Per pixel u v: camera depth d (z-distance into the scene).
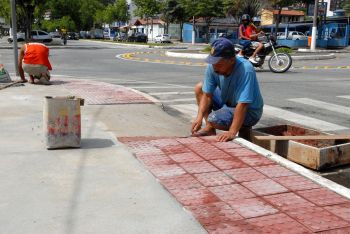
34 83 10.06
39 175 3.85
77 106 4.62
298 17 71.06
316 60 21.67
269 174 3.86
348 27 37.53
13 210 3.15
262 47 13.83
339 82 11.86
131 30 80.38
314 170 4.48
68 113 4.59
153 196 3.41
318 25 37.25
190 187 3.57
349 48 35.72
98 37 77.44
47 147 4.58
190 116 7.38
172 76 13.40
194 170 3.96
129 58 22.00
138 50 31.89
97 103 7.77
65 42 42.25
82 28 87.38
